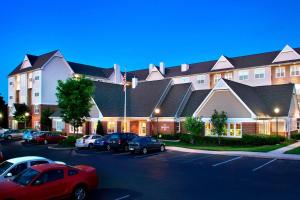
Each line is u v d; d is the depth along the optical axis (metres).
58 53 65.44
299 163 22.02
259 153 26.61
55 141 42.06
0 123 74.81
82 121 38.41
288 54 53.59
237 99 36.09
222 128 34.72
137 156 27.52
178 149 31.27
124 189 15.37
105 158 26.56
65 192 12.21
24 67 68.94
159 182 16.84
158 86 48.91
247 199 13.32
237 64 60.44
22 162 14.34
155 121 44.56
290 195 13.83
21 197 11.09
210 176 18.19
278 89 41.31
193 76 66.25
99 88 47.75
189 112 43.38
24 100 66.94
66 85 36.88
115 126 44.91
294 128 41.47
